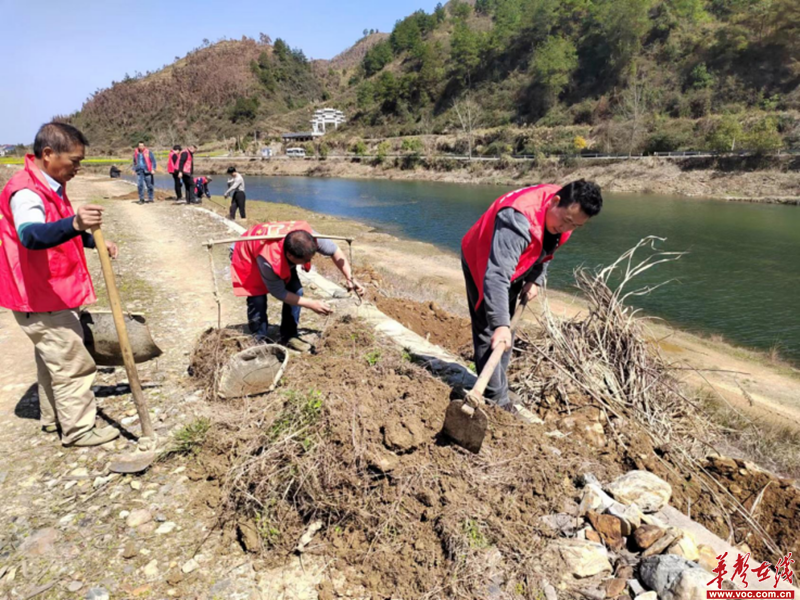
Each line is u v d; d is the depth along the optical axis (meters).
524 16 77.62
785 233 20.50
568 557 2.53
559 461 3.21
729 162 36.66
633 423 4.06
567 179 42.06
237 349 4.25
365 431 3.01
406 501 2.78
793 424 6.71
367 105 95.00
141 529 2.84
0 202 2.92
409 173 54.53
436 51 90.50
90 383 3.45
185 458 3.37
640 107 51.25
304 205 29.25
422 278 13.06
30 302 2.98
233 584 2.54
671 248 17.86
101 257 3.03
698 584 2.29
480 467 3.01
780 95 49.25
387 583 2.52
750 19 54.47
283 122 126.50
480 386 2.96
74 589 2.47
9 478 3.19
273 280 4.18
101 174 39.78
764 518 3.52
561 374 4.45
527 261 3.36
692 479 3.73
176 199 18.41
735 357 9.16
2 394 4.21
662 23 60.72
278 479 2.91
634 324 4.94
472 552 2.53
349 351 4.46
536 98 66.50
